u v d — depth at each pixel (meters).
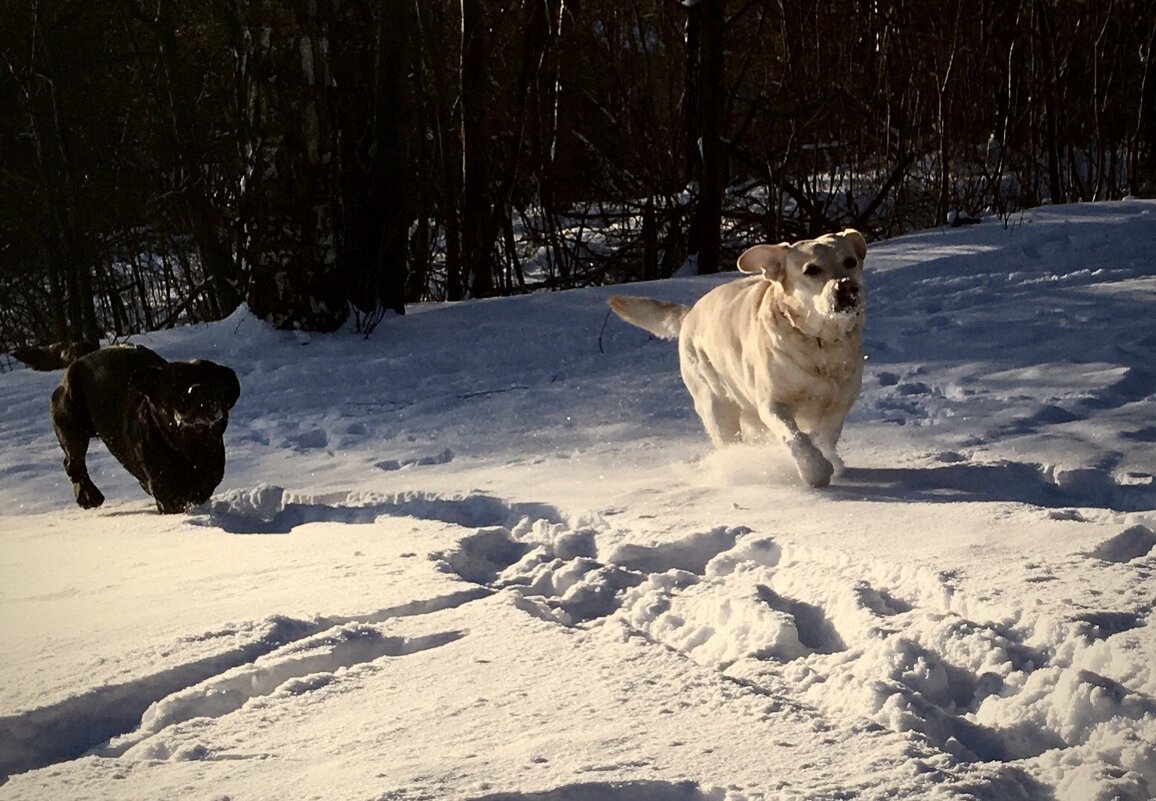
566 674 3.46
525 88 17.00
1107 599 3.71
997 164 17.92
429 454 7.40
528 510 5.77
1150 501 5.41
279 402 9.37
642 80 20.00
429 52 17.55
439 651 3.70
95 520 6.26
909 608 4.00
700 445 7.20
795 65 17.22
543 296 13.09
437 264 20.84
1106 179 19.48
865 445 6.79
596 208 22.30
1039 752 2.97
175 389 5.98
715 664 3.68
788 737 2.94
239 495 6.41
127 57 20.92
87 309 21.25
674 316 7.35
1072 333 9.05
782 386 6.13
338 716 3.22
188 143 18.39
